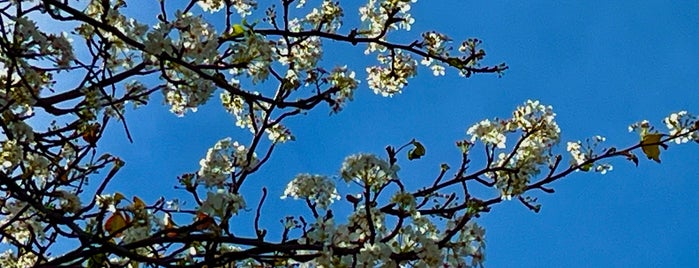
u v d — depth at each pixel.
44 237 5.53
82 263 4.62
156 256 4.91
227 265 5.21
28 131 5.15
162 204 4.97
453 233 4.52
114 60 5.79
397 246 4.46
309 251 4.73
